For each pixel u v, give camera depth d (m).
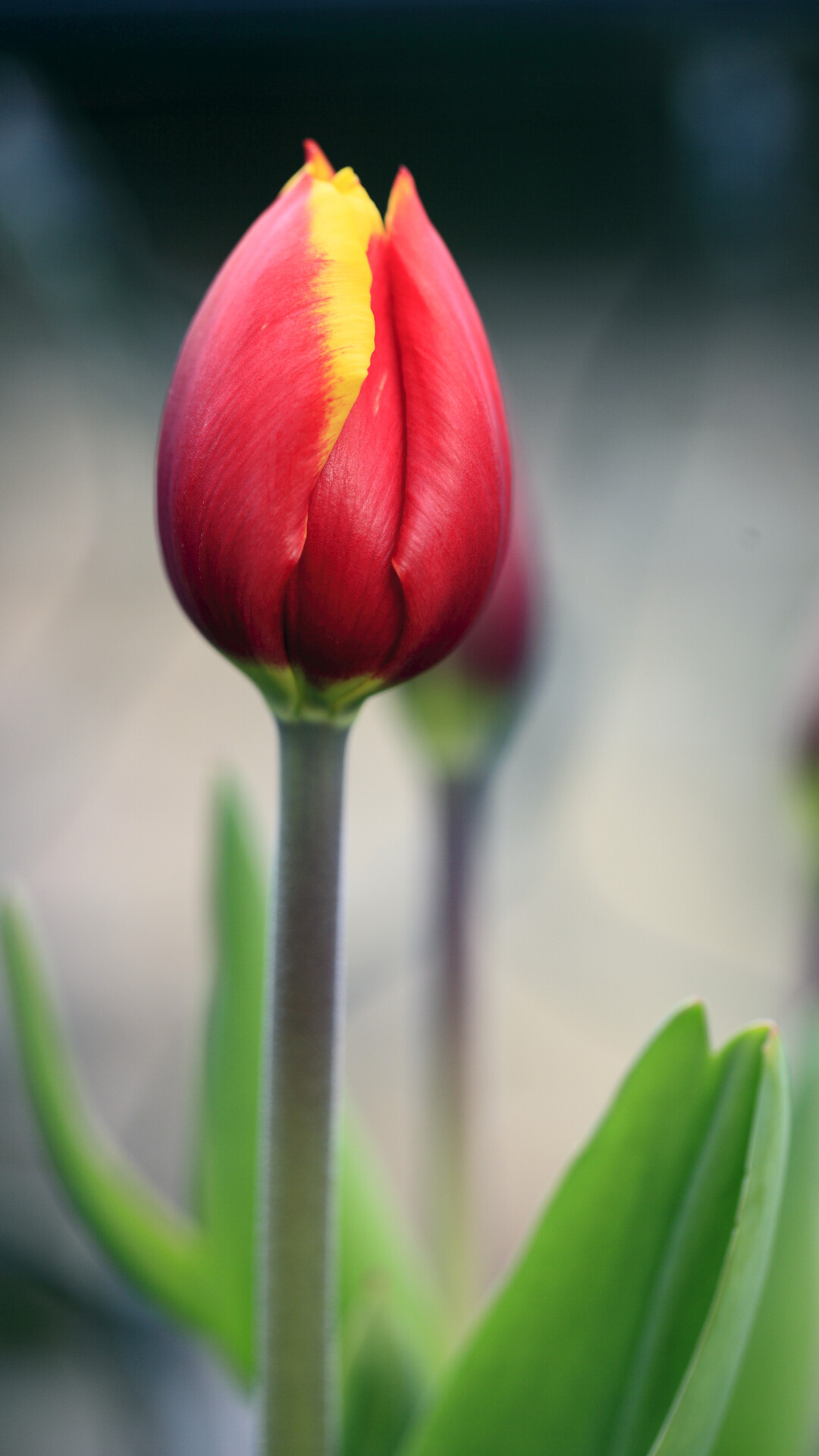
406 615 0.42
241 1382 0.53
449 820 0.57
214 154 1.43
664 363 1.02
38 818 1.32
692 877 1.29
